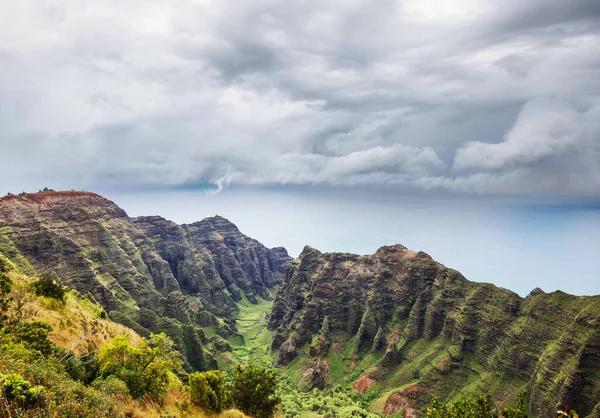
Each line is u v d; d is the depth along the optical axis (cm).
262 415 6594
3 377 2388
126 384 4456
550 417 11544
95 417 2803
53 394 2617
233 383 6825
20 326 5253
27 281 8938
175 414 4606
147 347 5112
